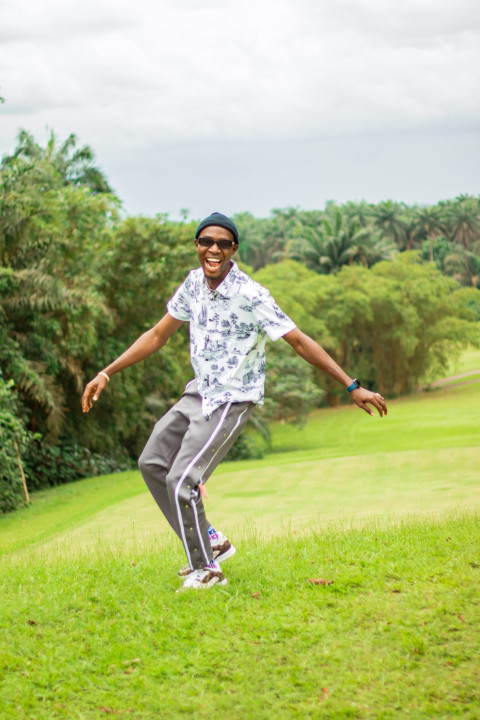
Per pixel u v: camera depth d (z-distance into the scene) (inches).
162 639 139.8
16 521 468.8
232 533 305.1
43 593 171.9
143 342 167.8
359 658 128.0
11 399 637.3
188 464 154.8
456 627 135.6
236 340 154.9
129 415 899.4
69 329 695.1
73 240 674.8
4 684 126.5
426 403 1716.3
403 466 528.4
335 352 1845.5
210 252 150.8
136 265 816.3
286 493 449.1
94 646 139.1
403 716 109.7
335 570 175.2
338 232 2469.2
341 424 1529.3
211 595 160.2
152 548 240.7
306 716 112.0
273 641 137.0
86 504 503.5
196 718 113.9
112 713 116.6
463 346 1876.2
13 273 627.8
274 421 1414.9
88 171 1097.4
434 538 205.8
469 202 3678.6
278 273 1862.7
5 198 604.1
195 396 160.9
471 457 548.1
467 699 112.4
